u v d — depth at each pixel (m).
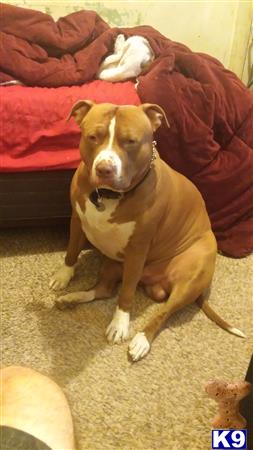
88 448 1.22
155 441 1.26
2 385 0.83
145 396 1.37
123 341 1.54
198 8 2.64
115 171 1.27
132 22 2.58
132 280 1.55
